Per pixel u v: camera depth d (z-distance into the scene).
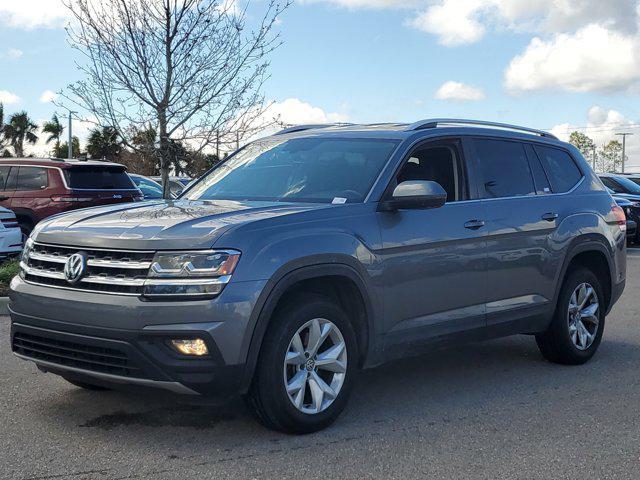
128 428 4.90
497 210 6.12
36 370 6.27
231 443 4.66
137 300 4.35
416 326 5.46
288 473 4.22
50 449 4.52
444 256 5.61
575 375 6.58
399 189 5.21
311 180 5.65
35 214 12.95
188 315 4.32
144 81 11.33
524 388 6.12
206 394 4.42
